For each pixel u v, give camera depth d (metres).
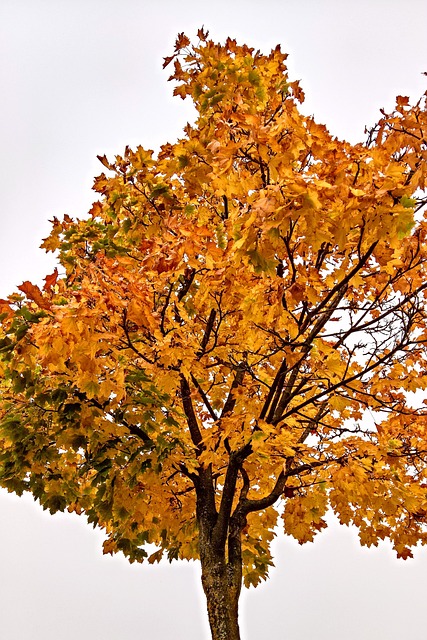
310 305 4.32
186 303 4.59
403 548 5.32
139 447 4.38
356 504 5.30
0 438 4.61
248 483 5.28
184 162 3.89
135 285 3.30
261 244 2.82
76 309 3.18
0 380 4.69
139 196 4.65
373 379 4.57
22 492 4.79
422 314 4.22
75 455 5.05
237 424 4.25
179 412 4.79
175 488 5.38
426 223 3.32
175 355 3.79
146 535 5.54
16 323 3.46
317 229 2.94
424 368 4.73
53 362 3.33
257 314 3.61
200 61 4.46
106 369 4.08
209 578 4.49
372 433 4.64
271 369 4.99
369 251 3.28
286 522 5.47
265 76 4.33
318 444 5.04
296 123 2.94
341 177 2.93
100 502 4.62
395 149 3.13
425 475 5.22
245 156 3.51
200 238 3.55
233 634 4.20
